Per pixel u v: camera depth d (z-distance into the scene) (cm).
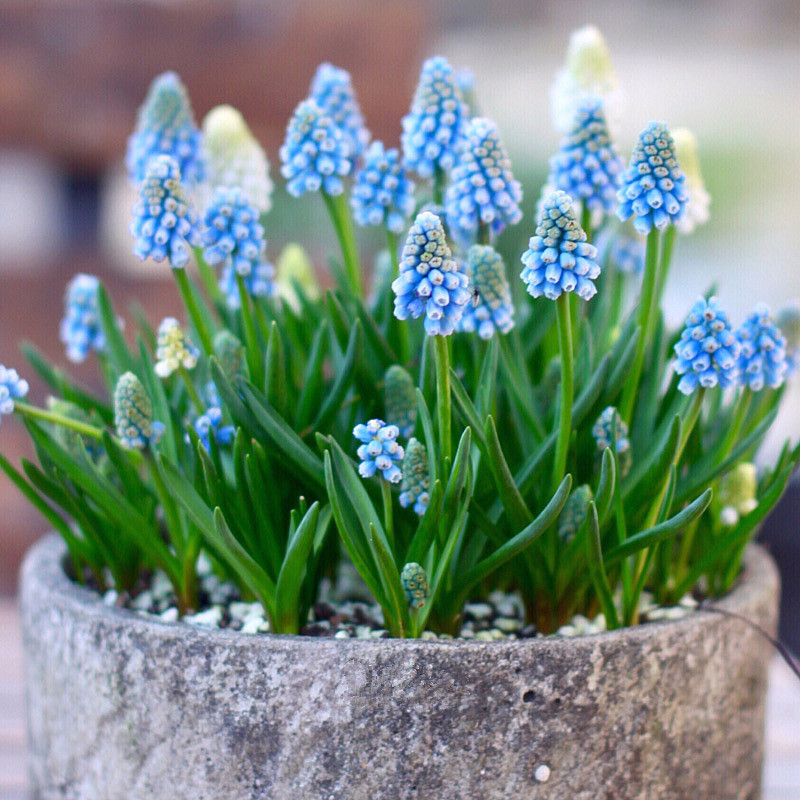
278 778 69
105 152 144
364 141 79
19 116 140
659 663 70
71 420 74
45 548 81
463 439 68
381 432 68
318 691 68
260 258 76
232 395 72
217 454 73
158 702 70
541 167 296
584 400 72
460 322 73
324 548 75
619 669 69
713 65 371
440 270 67
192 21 141
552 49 356
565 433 71
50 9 139
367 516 71
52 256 147
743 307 342
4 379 72
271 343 73
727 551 76
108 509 75
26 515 149
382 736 68
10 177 146
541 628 75
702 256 389
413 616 71
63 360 148
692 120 384
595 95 76
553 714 69
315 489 73
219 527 69
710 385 70
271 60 142
